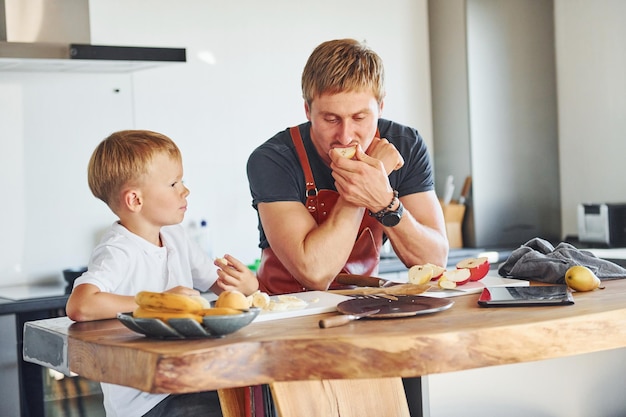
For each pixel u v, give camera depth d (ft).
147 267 5.91
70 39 11.37
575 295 5.38
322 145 6.31
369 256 7.11
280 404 4.52
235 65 13.34
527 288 5.52
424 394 5.20
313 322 4.64
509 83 14.58
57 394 10.27
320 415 4.77
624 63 13.85
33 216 12.14
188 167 13.00
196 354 3.92
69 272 11.56
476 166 14.32
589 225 13.78
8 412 10.19
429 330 4.25
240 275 5.82
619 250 12.68
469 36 14.19
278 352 4.12
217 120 13.21
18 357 10.25
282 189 6.57
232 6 13.30
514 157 14.65
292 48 13.78
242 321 4.22
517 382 5.51
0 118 11.91
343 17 14.21
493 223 14.48
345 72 5.92
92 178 6.01
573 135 14.85
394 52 14.70
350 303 5.07
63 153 12.28
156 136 6.04
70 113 12.30
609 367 5.90
